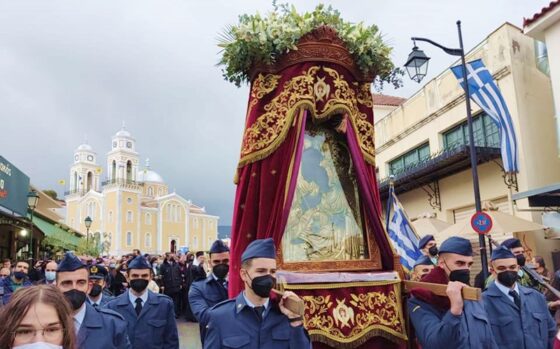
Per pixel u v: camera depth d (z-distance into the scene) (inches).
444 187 581.6
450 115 569.3
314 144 196.5
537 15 435.2
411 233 309.4
